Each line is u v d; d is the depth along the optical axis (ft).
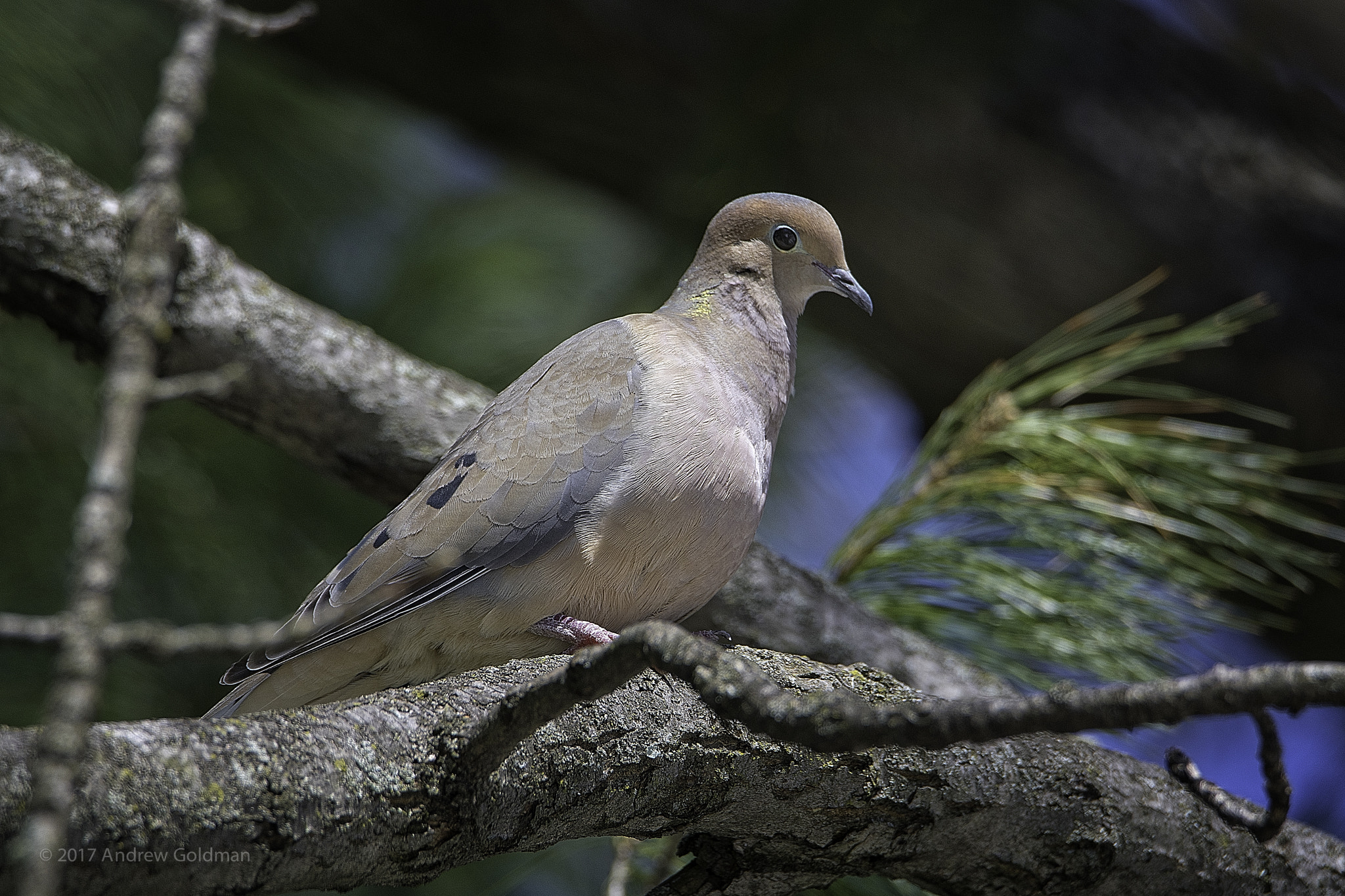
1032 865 19.40
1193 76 40.11
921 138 37.35
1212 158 38.83
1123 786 19.65
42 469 27.84
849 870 19.11
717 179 35.42
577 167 40.93
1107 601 24.35
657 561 20.84
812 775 17.33
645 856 23.66
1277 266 37.81
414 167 40.52
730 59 37.93
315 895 27.81
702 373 21.81
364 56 38.88
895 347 41.32
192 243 23.53
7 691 26.04
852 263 39.83
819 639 25.13
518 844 15.87
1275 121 40.14
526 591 20.62
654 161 40.11
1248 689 11.23
